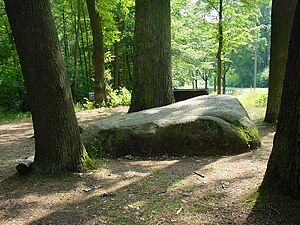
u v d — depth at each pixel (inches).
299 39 123.5
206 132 242.2
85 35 916.6
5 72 788.6
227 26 622.5
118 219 136.1
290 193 132.5
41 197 163.5
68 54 950.4
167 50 359.6
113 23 747.4
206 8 649.6
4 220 141.3
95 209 147.3
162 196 158.6
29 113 735.1
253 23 812.6
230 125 246.1
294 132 129.7
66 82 193.2
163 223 130.0
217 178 180.4
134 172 200.1
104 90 647.1
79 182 181.2
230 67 1429.6
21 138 371.6
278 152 138.8
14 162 242.4
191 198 153.2
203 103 293.9
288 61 129.8
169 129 244.5
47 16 183.6
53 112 189.0
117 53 924.6
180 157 240.1
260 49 1622.8
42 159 194.2
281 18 342.3
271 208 128.6
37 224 136.1
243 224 122.3
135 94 362.9
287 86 130.6
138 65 359.6
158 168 209.3
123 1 724.7
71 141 194.5
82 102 844.0
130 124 254.4
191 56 965.8
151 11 350.6
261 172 186.4
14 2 176.7
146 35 352.5
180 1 821.2
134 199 156.5
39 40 180.5
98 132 254.7
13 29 181.5
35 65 182.7
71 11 852.6
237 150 242.7
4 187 179.2
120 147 246.8
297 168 130.2
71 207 151.2
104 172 198.1
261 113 449.1
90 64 878.4
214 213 134.6
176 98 483.2
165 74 358.0
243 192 153.1
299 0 124.0
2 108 789.2
